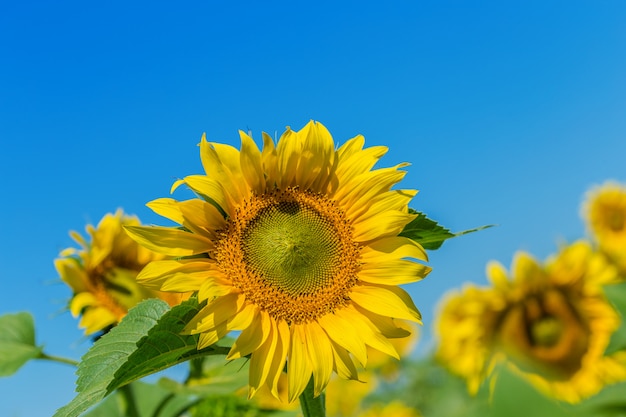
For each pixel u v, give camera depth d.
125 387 1.03
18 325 1.02
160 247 0.73
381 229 0.77
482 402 0.67
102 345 0.70
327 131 0.78
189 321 0.70
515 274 1.18
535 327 1.15
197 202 0.74
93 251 1.04
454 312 1.37
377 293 0.77
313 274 0.77
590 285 1.13
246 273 0.75
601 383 1.02
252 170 0.76
